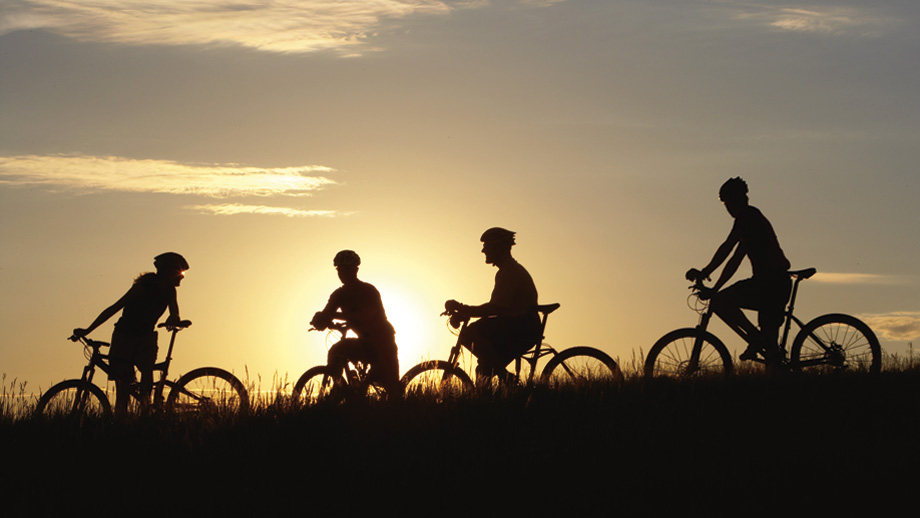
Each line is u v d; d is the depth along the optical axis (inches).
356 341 402.0
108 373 428.8
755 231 414.3
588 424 339.0
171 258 446.9
